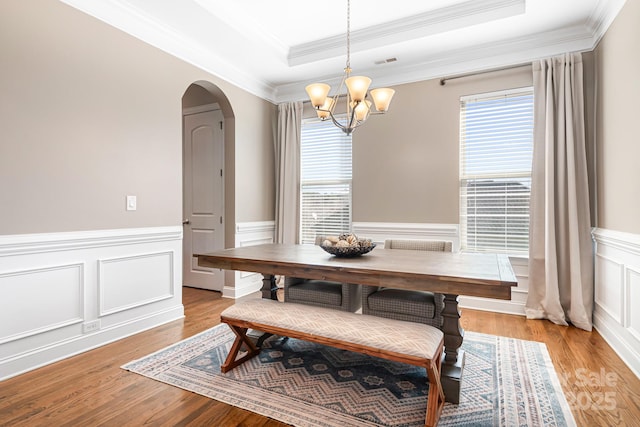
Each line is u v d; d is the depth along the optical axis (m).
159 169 3.14
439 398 1.80
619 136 2.58
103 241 2.68
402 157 4.01
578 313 3.05
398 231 4.01
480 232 3.71
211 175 4.38
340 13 3.21
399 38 3.40
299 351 2.56
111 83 2.73
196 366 2.31
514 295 3.50
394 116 4.05
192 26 3.14
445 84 3.79
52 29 2.36
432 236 3.85
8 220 2.14
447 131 3.78
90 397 1.93
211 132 4.38
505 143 3.58
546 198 3.21
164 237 3.18
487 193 3.67
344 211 4.41
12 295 2.17
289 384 2.07
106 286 2.71
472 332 2.98
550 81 3.22
